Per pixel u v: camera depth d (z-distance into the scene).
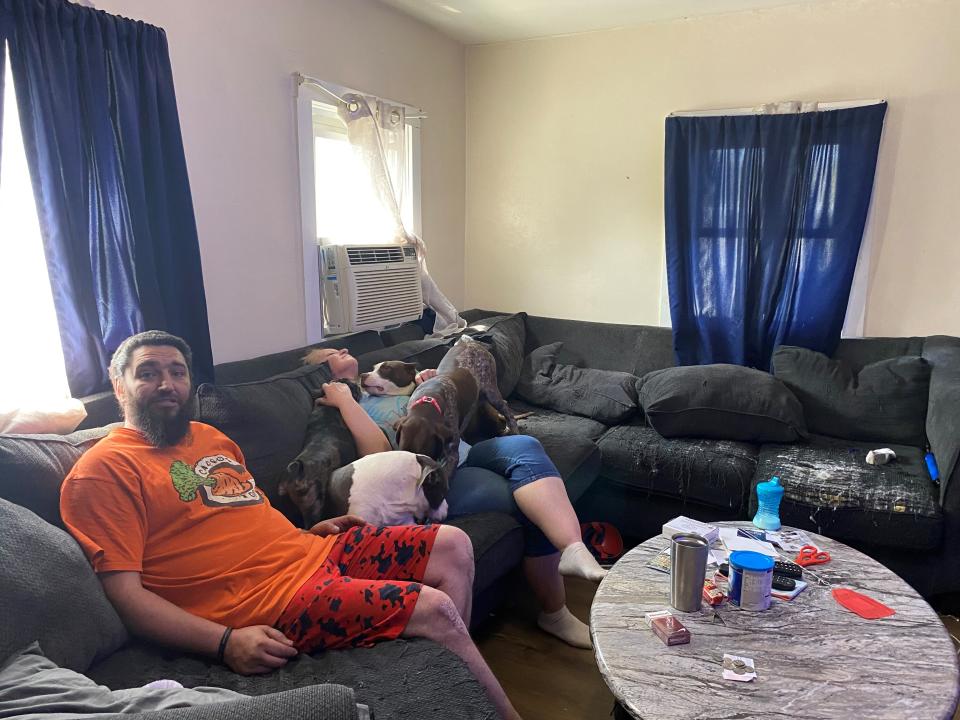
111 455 1.32
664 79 3.22
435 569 1.51
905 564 2.12
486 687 1.38
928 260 2.86
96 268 1.76
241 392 1.73
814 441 2.60
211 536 1.39
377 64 2.96
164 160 1.91
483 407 2.32
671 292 3.21
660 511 2.51
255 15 2.32
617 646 1.28
